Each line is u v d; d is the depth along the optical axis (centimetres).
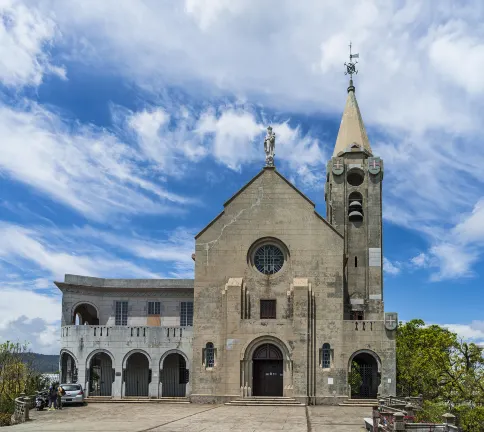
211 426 3378
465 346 5853
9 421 3709
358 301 5441
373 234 5562
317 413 4188
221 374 4988
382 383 4897
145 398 5153
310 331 4966
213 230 5259
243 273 5156
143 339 5284
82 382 5244
